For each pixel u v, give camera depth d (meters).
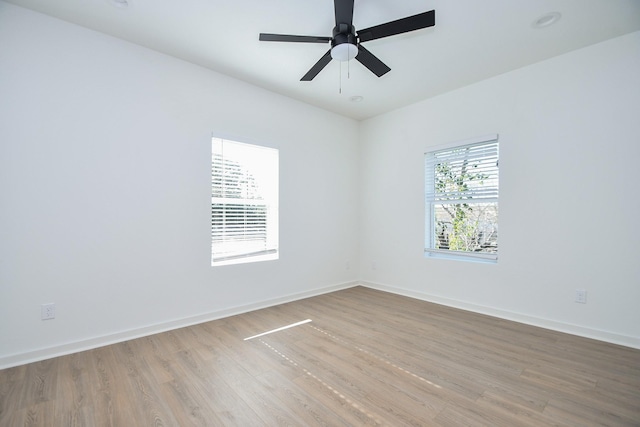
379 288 4.30
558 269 2.72
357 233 4.59
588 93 2.57
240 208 3.28
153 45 2.59
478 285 3.25
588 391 1.77
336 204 4.28
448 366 2.07
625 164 2.40
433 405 1.65
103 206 2.41
